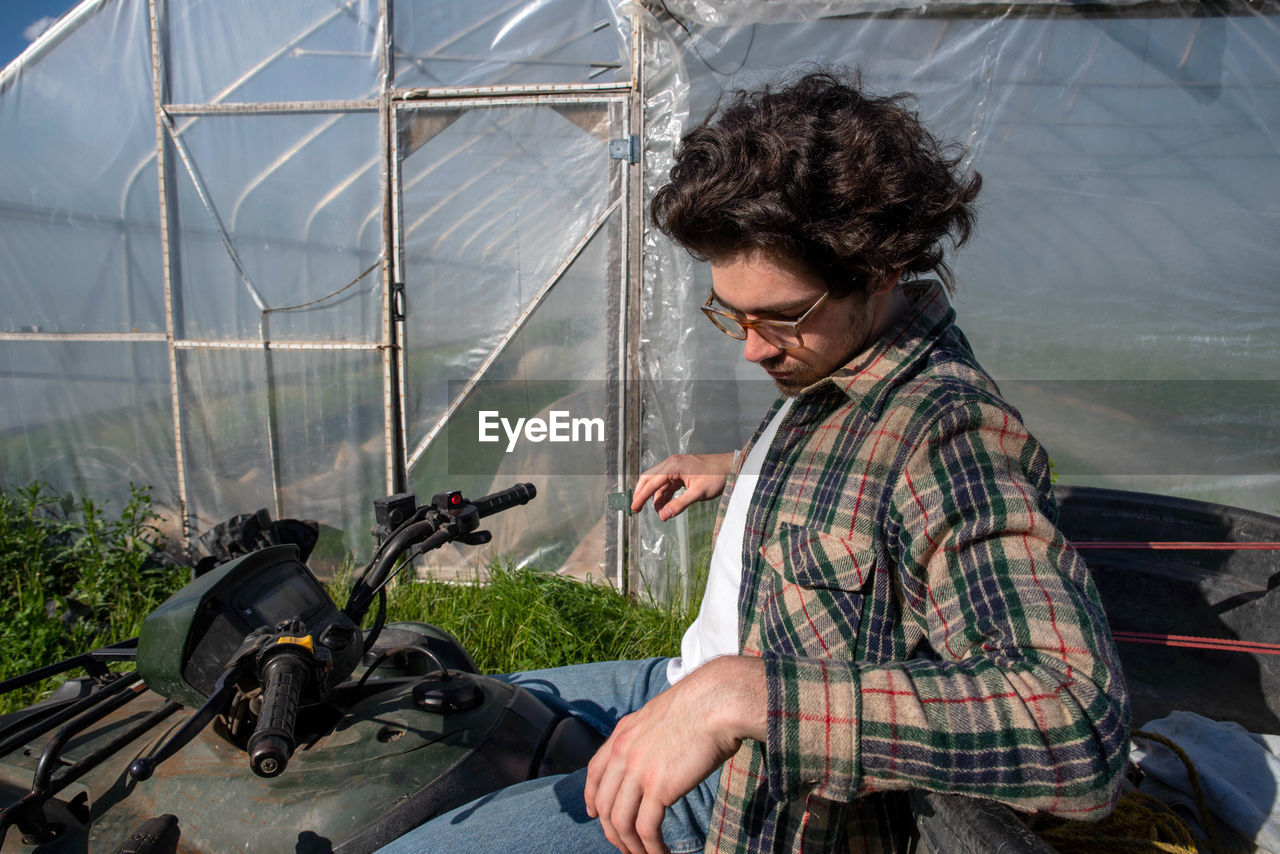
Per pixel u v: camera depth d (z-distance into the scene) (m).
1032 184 3.65
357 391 4.23
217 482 4.44
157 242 4.32
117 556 3.97
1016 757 0.69
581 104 3.88
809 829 0.97
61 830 1.21
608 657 3.13
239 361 4.31
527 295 4.05
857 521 0.95
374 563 1.46
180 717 1.44
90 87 4.23
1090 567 1.65
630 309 3.93
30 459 4.57
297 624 1.19
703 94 3.70
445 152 4.03
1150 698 1.53
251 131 4.15
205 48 4.13
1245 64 3.50
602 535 4.14
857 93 0.98
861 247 0.88
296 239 4.19
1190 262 3.63
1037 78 3.59
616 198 3.90
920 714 0.71
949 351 1.02
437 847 1.10
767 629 1.03
